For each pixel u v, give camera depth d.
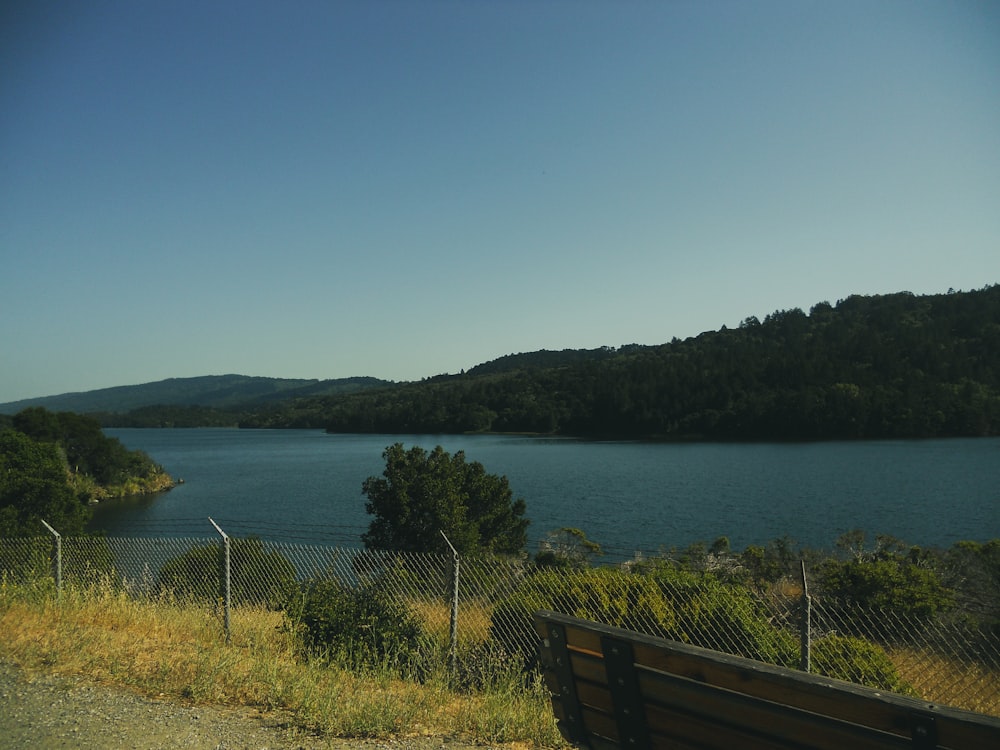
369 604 6.78
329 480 79.19
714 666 2.35
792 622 7.07
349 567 8.26
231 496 67.25
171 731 4.18
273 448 155.62
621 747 2.76
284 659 6.00
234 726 4.28
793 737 2.22
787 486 61.09
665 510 48.97
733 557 16.94
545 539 23.42
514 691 5.32
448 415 184.12
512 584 7.42
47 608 7.50
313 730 4.26
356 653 6.08
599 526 41.97
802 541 35.53
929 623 7.03
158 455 138.00
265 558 9.38
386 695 4.92
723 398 138.62
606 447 119.00
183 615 7.71
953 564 12.19
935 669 6.19
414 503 21.89
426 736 4.29
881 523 41.66
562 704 2.99
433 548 21.55
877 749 2.03
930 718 1.91
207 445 177.12
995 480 61.12
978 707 5.45
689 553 18.38
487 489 24.70
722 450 103.38
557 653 2.93
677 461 90.12
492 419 176.62
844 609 7.25
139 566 10.34
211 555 9.70
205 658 5.45
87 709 4.54
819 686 2.09
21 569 9.55
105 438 77.25
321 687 5.05
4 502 26.91
